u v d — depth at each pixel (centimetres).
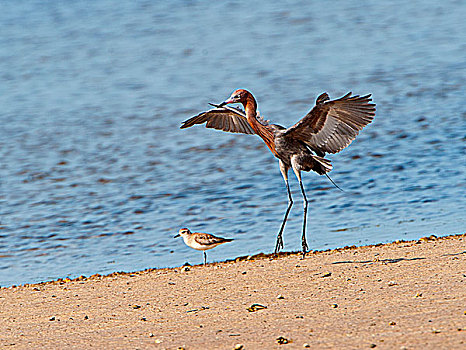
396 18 4588
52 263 1353
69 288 1119
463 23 4269
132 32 4516
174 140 2353
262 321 831
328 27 4428
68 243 1478
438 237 1277
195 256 1338
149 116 2711
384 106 2623
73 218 1648
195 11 5134
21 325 921
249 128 1201
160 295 1019
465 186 1666
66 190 1877
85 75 3497
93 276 1206
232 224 1540
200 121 1212
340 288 951
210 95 3011
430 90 2816
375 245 1239
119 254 1388
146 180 1936
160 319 891
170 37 4341
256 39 4184
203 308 923
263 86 3108
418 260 1068
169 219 1609
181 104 2878
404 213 1504
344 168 1909
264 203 1683
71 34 4503
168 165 2072
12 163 2159
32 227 1595
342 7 5053
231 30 4478
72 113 2798
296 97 2872
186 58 3791
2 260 1388
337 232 1409
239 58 3722
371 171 1861
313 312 846
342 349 698
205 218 1598
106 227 1577
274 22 4653
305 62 3541
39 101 3022
